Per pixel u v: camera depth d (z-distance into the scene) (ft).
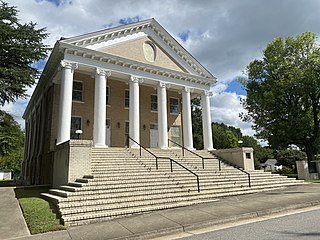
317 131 91.15
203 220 24.80
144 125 79.61
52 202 32.42
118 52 66.90
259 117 98.94
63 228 23.81
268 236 18.97
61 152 43.65
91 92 70.79
